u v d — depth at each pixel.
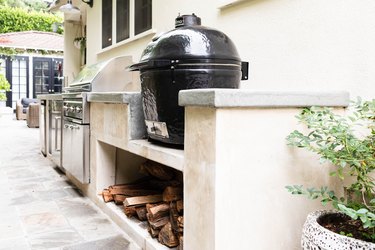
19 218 2.64
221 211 1.35
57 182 3.84
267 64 2.20
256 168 1.42
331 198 1.32
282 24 2.09
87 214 2.76
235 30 2.47
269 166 1.46
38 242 2.20
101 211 2.84
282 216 1.50
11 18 18.66
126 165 3.06
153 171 2.75
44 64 16.84
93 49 5.46
